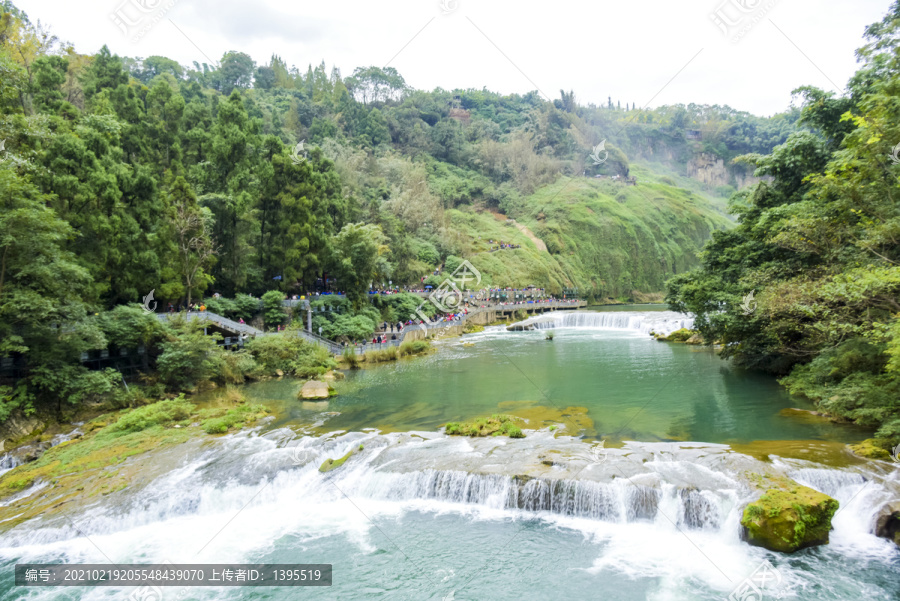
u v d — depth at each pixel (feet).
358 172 294.87
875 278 63.87
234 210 154.10
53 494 59.67
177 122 172.55
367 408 91.56
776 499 48.24
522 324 224.53
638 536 50.72
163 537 54.08
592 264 397.39
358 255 179.63
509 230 380.99
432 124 496.23
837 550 46.26
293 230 158.92
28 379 81.10
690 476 54.75
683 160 615.16
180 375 103.81
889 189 72.79
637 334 195.52
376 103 498.69
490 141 458.91
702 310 117.50
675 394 94.32
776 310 83.35
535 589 43.45
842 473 53.31
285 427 80.43
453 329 206.90
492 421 78.28
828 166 80.07
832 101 100.68
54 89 122.21
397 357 145.48
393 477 61.21
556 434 72.64
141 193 125.39
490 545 50.52
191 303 133.18
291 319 151.64
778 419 75.77
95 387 86.17
